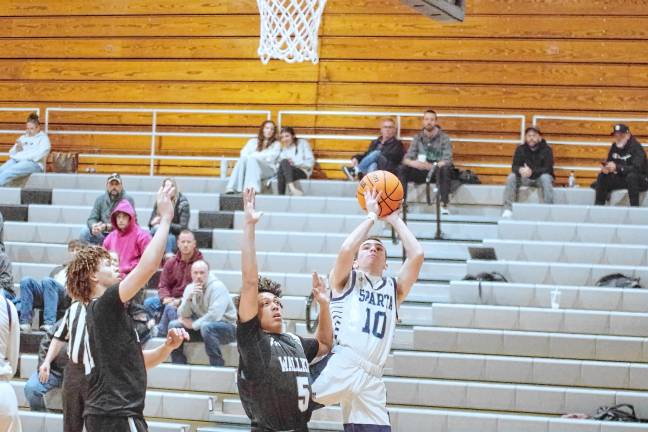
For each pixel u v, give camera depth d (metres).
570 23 14.20
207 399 9.30
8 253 12.09
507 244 11.46
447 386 9.46
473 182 13.06
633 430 8.81
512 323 10.23
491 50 14.34
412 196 12.86
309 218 12.20
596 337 9.87
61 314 10.29
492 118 14.29
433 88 14.44
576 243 11.35
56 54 15.53
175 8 15.22
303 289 10.94
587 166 14.07
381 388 6.56
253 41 14.99
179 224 11.64
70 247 10.42
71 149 15.42
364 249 6.69
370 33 14.62
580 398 9.34
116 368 5.37
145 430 5.42
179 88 15.16
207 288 9.83
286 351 5.84
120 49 15.36
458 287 10.68
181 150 15.15
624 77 14.05
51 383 9.12
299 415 5.79
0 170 14.03
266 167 13.23
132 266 10.82
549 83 14.19
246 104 14.97
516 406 9.40
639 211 12.05
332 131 14.65
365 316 6.54
